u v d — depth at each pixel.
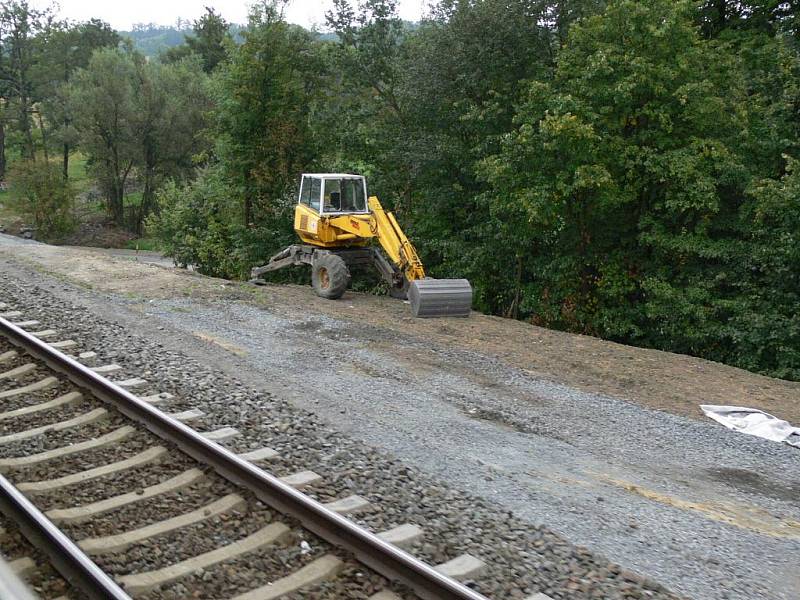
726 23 22.16
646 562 5.50
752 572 5.49
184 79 55.72
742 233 17.91
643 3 17.41
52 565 4.77
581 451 8.02
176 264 33.00
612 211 19.33
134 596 4.60
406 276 16.92
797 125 17.20
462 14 20.23
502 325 15.30
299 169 25.95
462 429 8.30
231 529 5.52
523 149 17.86
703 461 8.09
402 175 24.11
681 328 17.42
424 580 4.68
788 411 10.53
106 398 7.81
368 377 10.21
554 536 5.72
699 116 17.42
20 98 62.47
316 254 17.89
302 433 7.50
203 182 33.19
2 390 8.26
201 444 6.50
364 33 24.56
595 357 12.94
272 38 25.12
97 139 53.69
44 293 14.00
